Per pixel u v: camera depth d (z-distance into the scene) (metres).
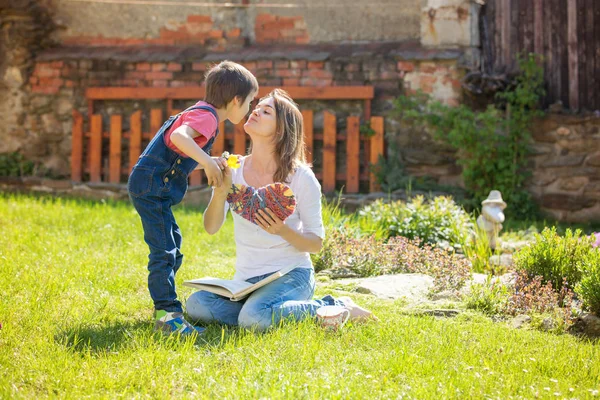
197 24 10.69
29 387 2.73
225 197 3.69
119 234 6.32
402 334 3.51
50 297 4.02
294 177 3.82
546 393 2.76
